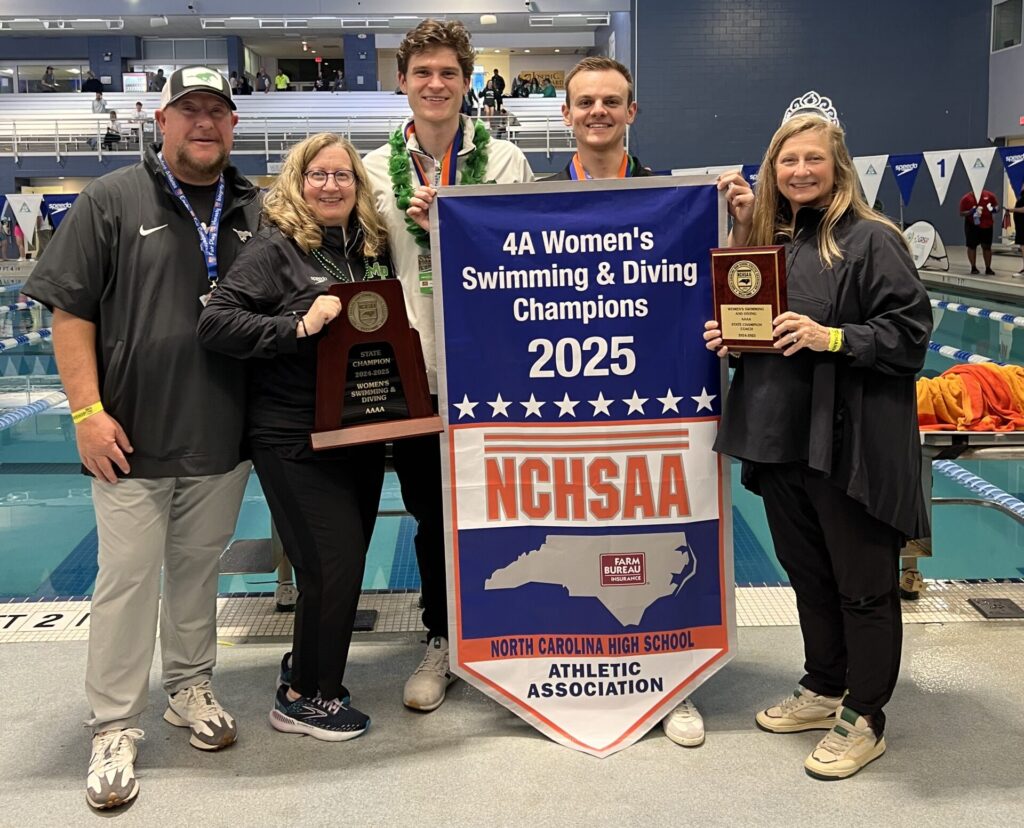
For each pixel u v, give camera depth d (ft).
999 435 9.93
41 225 44.06
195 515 7.78
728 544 8.04
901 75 64.23
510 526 8.06
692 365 7.88
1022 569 13.47
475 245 7.84
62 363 7.22
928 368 26.91
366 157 8.77
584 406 7.94
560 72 90.07
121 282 7.22
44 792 7.27
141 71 82.07
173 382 7.32
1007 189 61.57
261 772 7.50
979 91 64.28
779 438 7.09
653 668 8.06
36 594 13.03
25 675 9.13
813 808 6.89
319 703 8.02
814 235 7.18
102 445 7.15
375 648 9.77
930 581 11.05
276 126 68.90
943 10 63.41
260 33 81.76
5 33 79.61
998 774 7.29
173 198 7.33
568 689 8.07
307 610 7.82
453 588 8.09
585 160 8.59
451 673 8.92
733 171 7.79
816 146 7.02
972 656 9.23
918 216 65.26
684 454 7.96
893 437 6.91
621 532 8.01
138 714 7.65
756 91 64.49
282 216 7.52
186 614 8.03
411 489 8.82
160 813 6.98
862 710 7.38
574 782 7.30
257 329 7.09
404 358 7.64
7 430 22.33
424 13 72.59
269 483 7.73
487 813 6.91
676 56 64.18
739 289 7.07
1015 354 28.53
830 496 7.09
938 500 11.16
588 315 7.86
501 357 7.93
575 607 8.05
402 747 7.86
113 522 7.37
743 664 9.23
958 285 44.60
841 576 7.21
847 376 6.93
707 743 7.84
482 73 82.07
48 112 75.92
